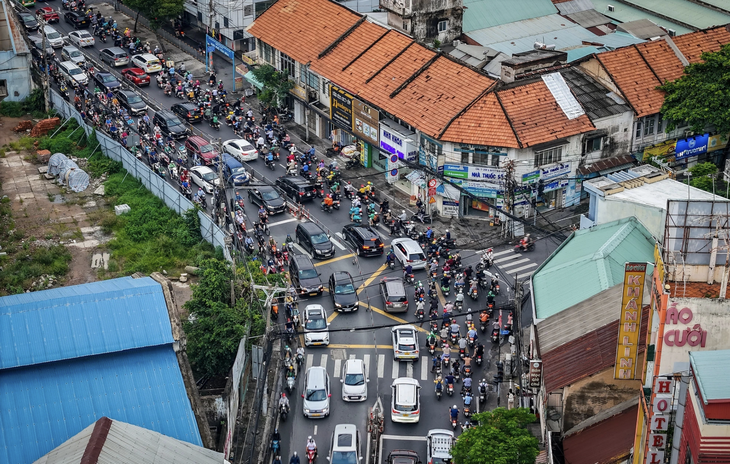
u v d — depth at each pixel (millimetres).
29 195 79562
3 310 46906
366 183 81750
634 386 45219
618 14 103375
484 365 60219
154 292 48594
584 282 52281
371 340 62844
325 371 57719
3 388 44812
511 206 73562
